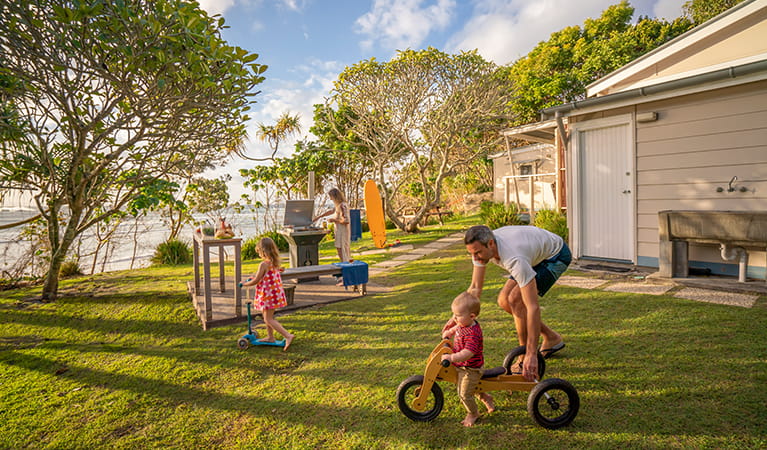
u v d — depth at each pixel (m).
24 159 6.45
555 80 21.89
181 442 2.69
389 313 5.14
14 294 7.19
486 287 5.97
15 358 4.44
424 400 2.62
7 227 7.84
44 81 5.12
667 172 6.16
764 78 5.05
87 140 6.64
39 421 3.07
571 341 3.71
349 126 15.60
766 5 6.62
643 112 6.36
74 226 6.62
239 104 5.79
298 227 7.45
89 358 4.34
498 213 10.52
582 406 2.66
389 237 13.57
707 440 2.22
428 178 17.52
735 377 2.82
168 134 6.12
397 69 12.18
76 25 4.78
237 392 3.35
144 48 4.82
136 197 7.96
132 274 8.98
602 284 5.59
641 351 3.36
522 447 2.31
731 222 4.99
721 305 4.30
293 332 4.67
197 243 5.91
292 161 15.80
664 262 5.59
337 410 2.92
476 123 13.05
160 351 4.38
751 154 5.38
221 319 5.06
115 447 2.68
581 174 7.32
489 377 2.60
